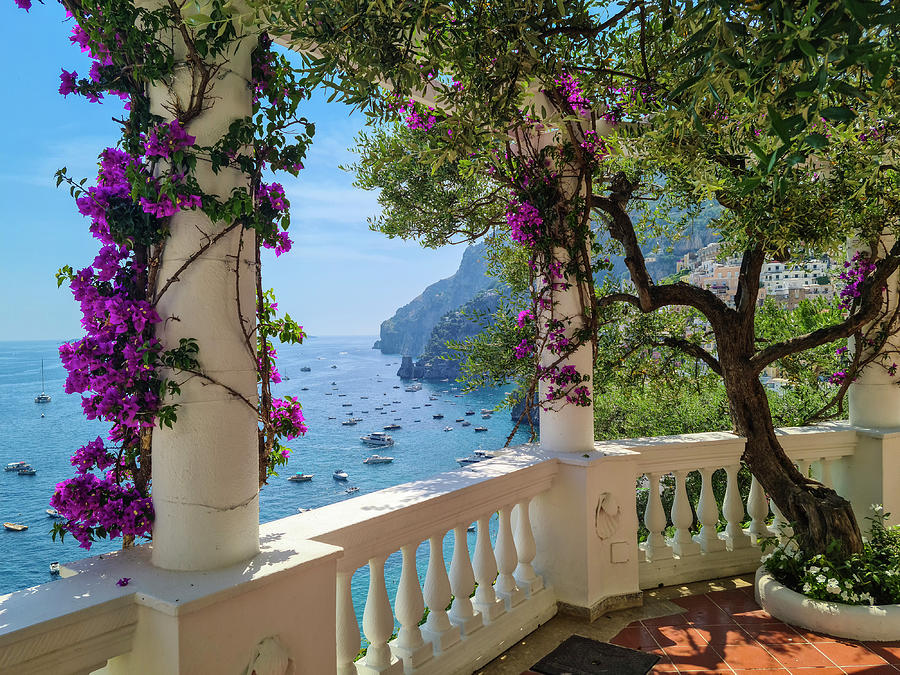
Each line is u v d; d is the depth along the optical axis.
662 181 4.32
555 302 3.53
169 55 1.54
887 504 4.11
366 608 2.34
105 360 1.55
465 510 2.79
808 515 3.52
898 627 2.94
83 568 1.63
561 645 3.05
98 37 1.46
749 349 3.87
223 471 1.65
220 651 1.51
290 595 1.70
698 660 2.87
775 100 1.17
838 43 1.01
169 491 1.62
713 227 3.89
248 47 1.70
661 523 3.86
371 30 1.51
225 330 1.66
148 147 1.50
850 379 4.19
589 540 3.34
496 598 3.05
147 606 1.46
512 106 1.82
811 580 3.27
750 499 4.11
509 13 1.58
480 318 5.11
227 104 1.64
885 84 1.56
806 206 2.94
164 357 1.57
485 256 5.27
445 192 4.66
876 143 2.76
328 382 102.31
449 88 1.85
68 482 1.59
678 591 3.73
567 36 1.88
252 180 1.69
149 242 1.58
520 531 3.28
